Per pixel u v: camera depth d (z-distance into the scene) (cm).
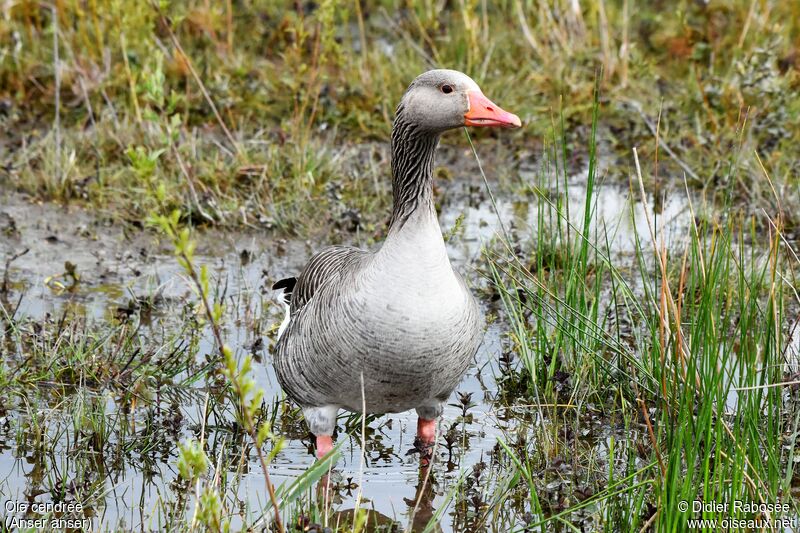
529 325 1252
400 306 856
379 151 1775
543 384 1131
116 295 1346
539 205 1208
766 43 1845
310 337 912
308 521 834
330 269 966
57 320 1255
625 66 1928
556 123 1853
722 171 1648
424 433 998
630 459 959
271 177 1619
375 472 1006
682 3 2095
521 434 1052
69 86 1884
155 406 1092
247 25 2125
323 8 1708
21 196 1606
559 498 932
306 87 1870
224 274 1415
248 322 1284
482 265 1424
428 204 875
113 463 1002
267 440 1046
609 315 1262
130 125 1734
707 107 1773
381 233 1509
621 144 1798
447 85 913
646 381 1076
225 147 1745
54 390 1105
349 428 1084
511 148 1830
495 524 917
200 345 1233
